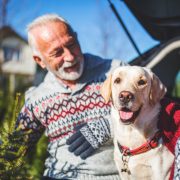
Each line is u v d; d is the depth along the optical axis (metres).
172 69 1.22
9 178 0.89
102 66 0.99
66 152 0.96
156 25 1.26
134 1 1.21
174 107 0.84
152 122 0.83
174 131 0.82
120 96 0.82
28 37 0.99
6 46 8.05
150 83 0.85
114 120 0.87
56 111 0.97
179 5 1.21
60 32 0.94
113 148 0.94
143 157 0.83
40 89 1.00
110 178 0.94
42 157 1.47
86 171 0.94
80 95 0.96
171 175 0.78
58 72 0.95
